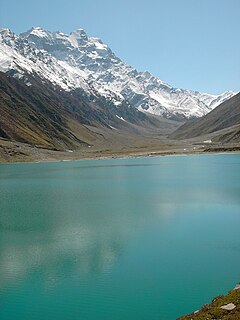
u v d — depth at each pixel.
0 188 112.50
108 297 36.44
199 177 132.88
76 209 76.62
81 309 34.38
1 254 48.47
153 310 33.91
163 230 59.22
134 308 34.28
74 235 56.78
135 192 99.69
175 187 107.88
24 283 39.81
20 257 47.31
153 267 43.53
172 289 37.81
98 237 55.62
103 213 72.44
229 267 43.16
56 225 62.91
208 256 46.88
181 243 52.22
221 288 37.78
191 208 75.50
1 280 40.62
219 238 54.34
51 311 34.06
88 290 37.97
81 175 151.25
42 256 47.62
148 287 38.44
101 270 42.94
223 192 95.75
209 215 68.94
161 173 152.00
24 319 32.91
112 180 130.62
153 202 83.25
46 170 179.25
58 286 38.97
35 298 36.53
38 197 93.81
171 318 32.50
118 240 53.94
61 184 121.50
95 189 107.88
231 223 63.00
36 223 64.56
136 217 68.31
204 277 40.50
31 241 53.91
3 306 35.22
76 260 46.16
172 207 77.00
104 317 32.91
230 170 157.00
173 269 42.84
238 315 25.28
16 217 69.50
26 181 131.12
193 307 34.25
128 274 41.66
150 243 52.44
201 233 57.12
